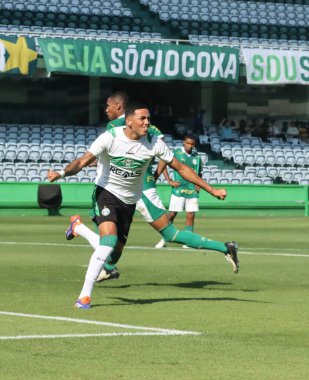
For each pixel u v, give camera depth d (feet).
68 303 63.31
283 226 169.99
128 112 60.03
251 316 57.88
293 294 69.72
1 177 231.09
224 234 145.38
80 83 270.46
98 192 61.67
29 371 40.65
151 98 278.26
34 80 266.36
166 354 45.03
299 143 273.33
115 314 58.34
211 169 249.55
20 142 248.11
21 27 259.60
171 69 239.09
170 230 67.31
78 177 230.27
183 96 280.10
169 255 105.81
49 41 229.86
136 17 273.95
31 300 64.80
